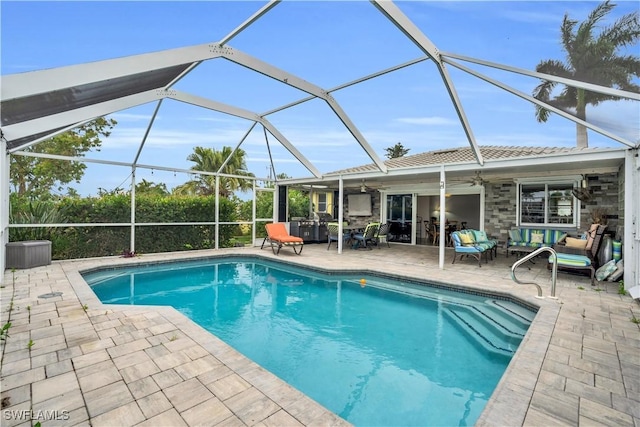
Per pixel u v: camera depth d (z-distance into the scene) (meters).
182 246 11.33
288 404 2.51
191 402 2.52
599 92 4.50
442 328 5.29
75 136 12.24
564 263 6.70
